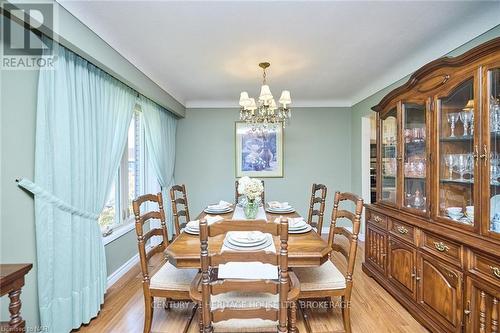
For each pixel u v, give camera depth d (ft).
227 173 14.69
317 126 14.66
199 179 14.70
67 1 5.43
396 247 7.61
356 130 13.96
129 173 10.79
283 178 14.70
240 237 5.52
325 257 5.20
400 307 7.26
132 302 7.61
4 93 5.13
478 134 5.07
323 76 10.34
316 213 9.59
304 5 5.66
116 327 6.46
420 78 6.82
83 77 6.53
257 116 9.72
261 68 9.36
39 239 5.56
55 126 5.77
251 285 3.86
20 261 5.38
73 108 6.18
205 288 3.82
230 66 9.18
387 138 8.67
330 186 14.73
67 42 5.63
